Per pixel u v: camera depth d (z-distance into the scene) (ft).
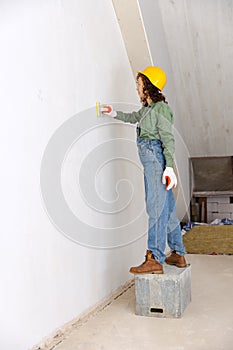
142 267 8.79
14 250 6.36
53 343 7.22
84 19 9.12
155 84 9.45
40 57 7.22
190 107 16.53
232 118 16.53
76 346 7.13
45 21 7.41
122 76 11.48
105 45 10.34
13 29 6.44
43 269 7.16
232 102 16.03
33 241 6.88
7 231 6.19
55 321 7.52
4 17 6.25
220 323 8.14
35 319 6.88
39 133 7.14
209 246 15.39
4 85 6.18
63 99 8.04
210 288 10.59
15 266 6.37
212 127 17.03
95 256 9.34
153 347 7.06
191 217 18.74
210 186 18.72
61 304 7.75
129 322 8.34
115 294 10.33
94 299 9.21
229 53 14.49
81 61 8.91
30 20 6.93
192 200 18.78
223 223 17.37
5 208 6.15
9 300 6.22
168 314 8.58
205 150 17.93
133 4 10.63
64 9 8.18
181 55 14.84
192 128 17.24
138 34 11.41
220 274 12.02
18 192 6.49
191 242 15.65
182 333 7.67
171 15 13.64
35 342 6.86
